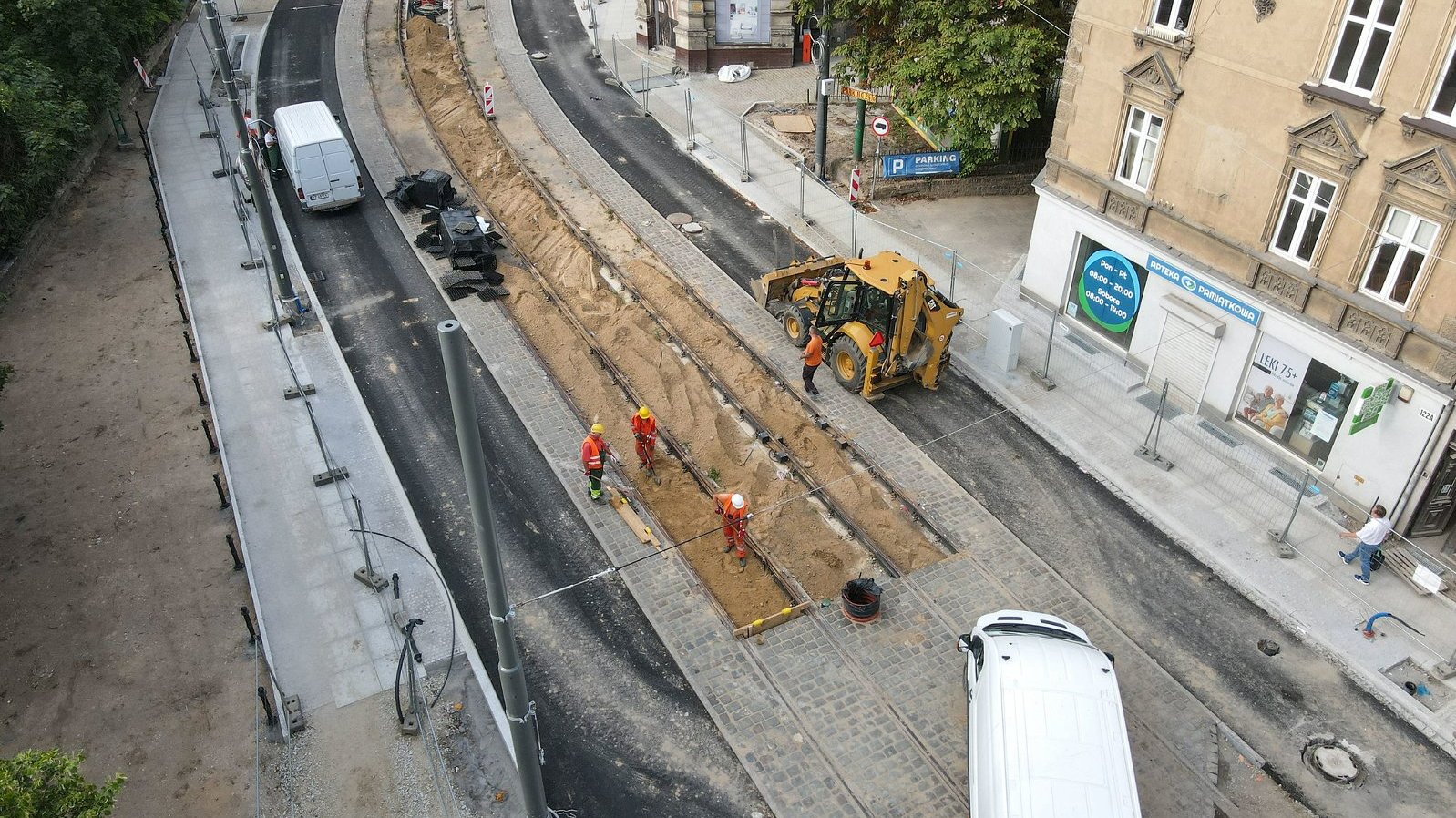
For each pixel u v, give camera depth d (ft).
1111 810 41.11
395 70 135.23
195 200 100.27
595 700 52.21
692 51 132.87
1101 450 68.74
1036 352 79.00
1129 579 59.00
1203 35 63.46
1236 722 50.80
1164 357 73.31
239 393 73.77
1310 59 57.52
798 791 47.62
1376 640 54.65
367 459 67.77
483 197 104.42
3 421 70.59
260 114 121.29
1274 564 59.57
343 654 53.88
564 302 86.17
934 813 46.60
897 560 60.44
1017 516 63.62
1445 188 52.34
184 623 55.67
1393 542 59.62
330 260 90.94
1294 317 62.54
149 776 47.67
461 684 52.29
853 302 73.05
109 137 112.78
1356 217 57.77
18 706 50.93
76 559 59.67
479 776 47.98
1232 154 64.08
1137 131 71.15
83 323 81.46
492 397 74.08
